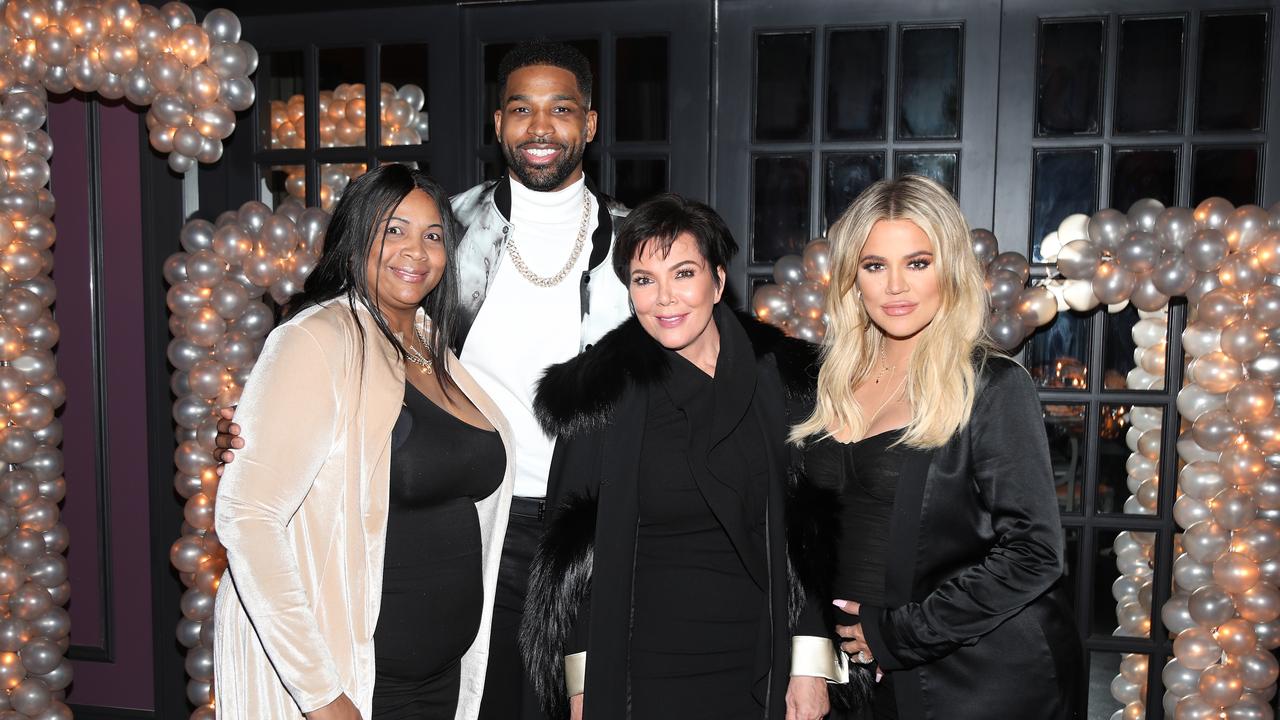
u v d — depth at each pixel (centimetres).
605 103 324
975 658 174
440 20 328
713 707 186
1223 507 250
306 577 169
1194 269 251
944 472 176
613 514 189
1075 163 308
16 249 284
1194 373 254
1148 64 300
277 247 283
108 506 343
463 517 189
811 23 310
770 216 323
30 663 299
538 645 194
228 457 161
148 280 333
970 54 303
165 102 284
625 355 194
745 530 190
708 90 318
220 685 172
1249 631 252
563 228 245
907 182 182
